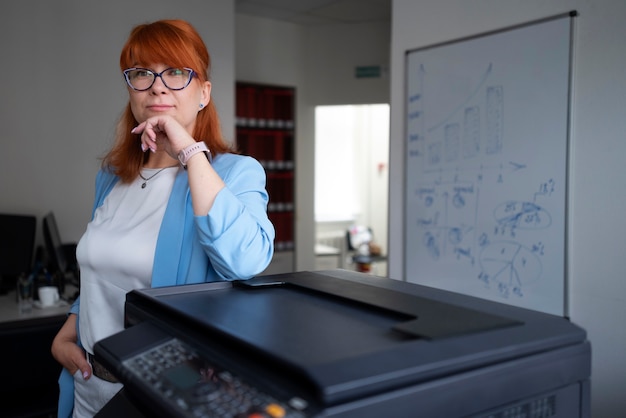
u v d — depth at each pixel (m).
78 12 3.37
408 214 2.74
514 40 2.22
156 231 1.07
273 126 4.66
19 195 3.24
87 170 3.45
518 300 2.25
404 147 2.75
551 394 0.59
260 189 1.03
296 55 4.78
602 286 1.98
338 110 6.21
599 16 1.95
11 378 1.92
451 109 2.49
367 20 4.68
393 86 2.80
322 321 0.63
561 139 2.08
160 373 0.56
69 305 2.57
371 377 0.45
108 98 3.50
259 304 0.73
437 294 0.79
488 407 0.53
